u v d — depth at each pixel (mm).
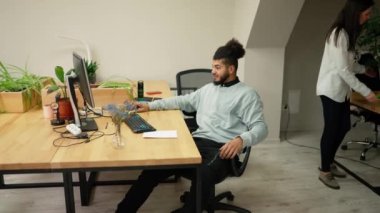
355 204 2557
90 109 2295
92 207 2471
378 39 3289
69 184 1672
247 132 1918
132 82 3531
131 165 1525
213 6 3738
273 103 3740
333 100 2652
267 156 3436
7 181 2824
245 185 2826
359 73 3184
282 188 2783
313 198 2635
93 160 1506
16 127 1990
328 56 2631
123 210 2012
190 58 3844
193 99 2379
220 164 1939
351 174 3033
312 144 3793
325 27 3947
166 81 3746
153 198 2602
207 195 1870
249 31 3375
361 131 4211
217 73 2107
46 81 2639
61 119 2070
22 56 3596
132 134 1877
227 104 2094
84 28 3607
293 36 3926
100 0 3555
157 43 3754
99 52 3688
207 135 2146
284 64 3979
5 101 2273
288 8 3170
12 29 3514
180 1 3672
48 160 1500
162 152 1611
